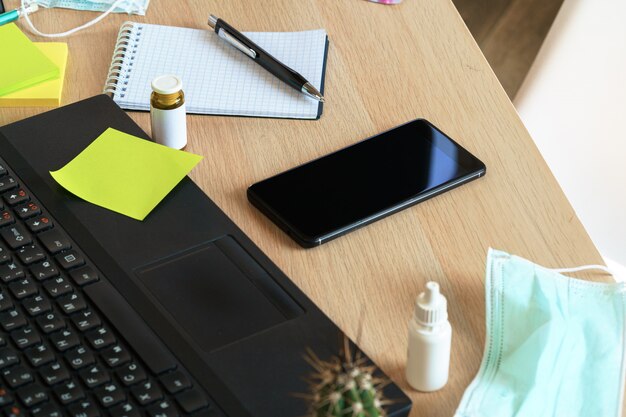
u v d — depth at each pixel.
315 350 0.79
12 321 0.79
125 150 0.99
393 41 1.20
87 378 0.75
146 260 0.87
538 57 1.42
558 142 1.42
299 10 1.24
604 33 1.35
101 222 0.90
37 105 1.08
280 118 1.08
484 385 0.79
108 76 1.12
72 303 0.82
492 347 0.83
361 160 1.01
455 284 0.89
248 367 0.78
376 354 0.83
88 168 0.96
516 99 1.44
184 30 1.19
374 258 0.91
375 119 1.08
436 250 0.92
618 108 1.37
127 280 0.85
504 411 0.77
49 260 0.86
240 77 1.12
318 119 1.08
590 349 0.83
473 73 1.15
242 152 1.03
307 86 1.09
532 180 1.01
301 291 0.85
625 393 0.83
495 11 2.93
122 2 1.23
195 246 0.89
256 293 0.85
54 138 1.00
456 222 0.95
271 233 0.94
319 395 0.65
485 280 0.88
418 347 0.77
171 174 0.96
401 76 1.14
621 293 0.88
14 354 0.77
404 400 0.75
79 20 1.21
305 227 0.93
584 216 1.43
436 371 0.78
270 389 0.76
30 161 0.97
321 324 0.82
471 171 0.99
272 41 1.18
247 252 0.89
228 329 0.81
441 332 0.76
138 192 0.94
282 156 1.03
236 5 1.25
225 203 0.97
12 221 0.89
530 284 0.88
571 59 1.38
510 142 1.06
